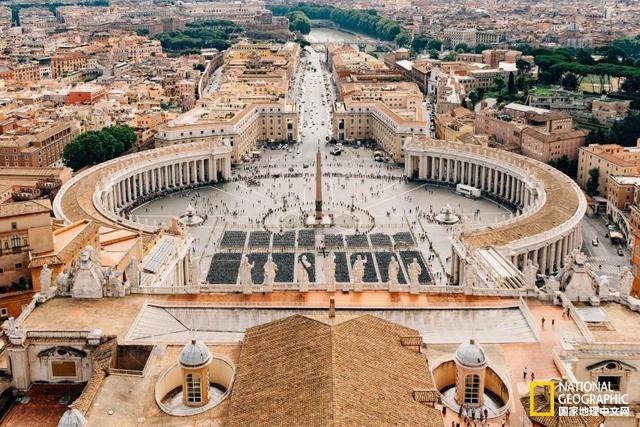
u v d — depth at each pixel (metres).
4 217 165.88
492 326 133.88
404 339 110.69
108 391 107.31
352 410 87.75
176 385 112.19
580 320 129.62
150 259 189.12
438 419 93.31
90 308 134.38
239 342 119.88
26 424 108.62
